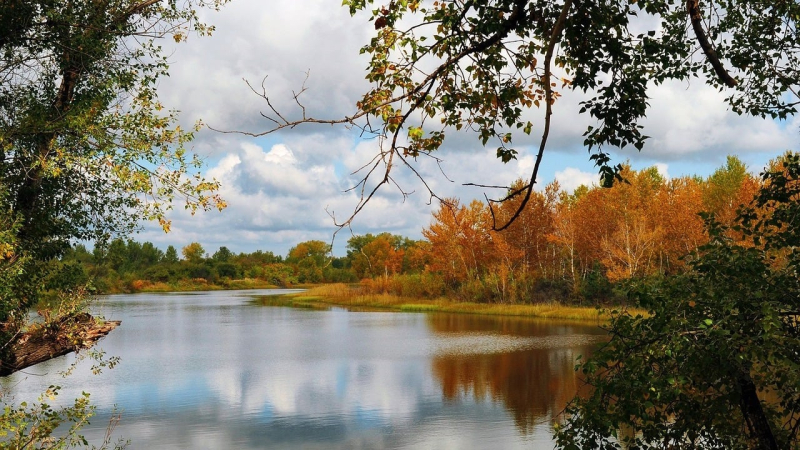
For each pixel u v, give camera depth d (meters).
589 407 5.75
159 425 16.02
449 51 4.56
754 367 6.23
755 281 5.91
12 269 9.15
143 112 9.53
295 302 66.50
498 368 23.58
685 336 5.55
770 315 5.23
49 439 9.14
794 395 6.31
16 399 18.59
